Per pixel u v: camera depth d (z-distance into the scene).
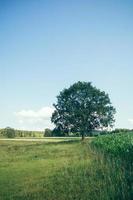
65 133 80.44
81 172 16.62
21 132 125.06
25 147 48.75
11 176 19.12
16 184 16.75
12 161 27.64
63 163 21.53
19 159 28.83
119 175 13.90
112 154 22.19
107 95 81.12
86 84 80.75
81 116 78.88
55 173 18.09
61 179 16.20
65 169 18.64
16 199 14.05
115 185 12.95
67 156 26.59
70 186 14.59
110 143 29.22
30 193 14.63
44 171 19.47
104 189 12.77
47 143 64.25
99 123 79.38
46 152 33.78
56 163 22.39
